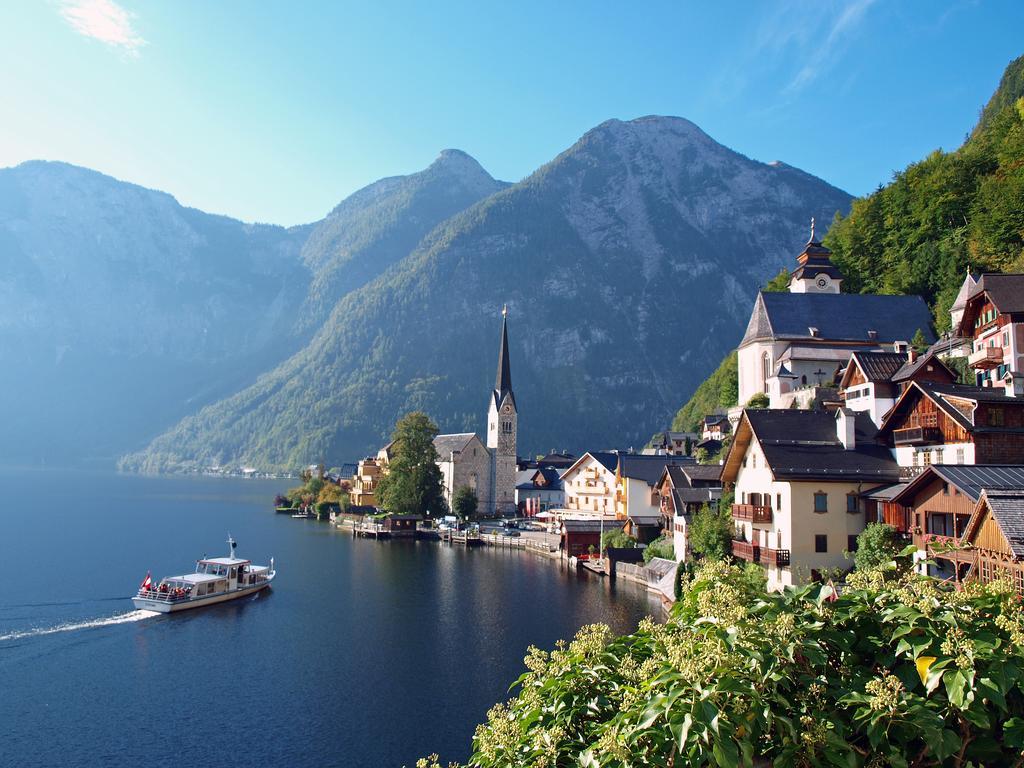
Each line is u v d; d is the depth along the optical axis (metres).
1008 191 112.81
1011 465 43.34
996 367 66.38
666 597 75.56
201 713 46.78
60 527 150.50
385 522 147.75
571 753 14.21
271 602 78.50
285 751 41.47
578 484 139.12
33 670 55.00
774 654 12.31
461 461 180.25
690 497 84.94
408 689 50.84
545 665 17.33
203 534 141.88
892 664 12.78
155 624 68.50
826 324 109.25
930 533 43.03
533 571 99.50
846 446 59.19
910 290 124.94
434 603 77.62
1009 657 11.77
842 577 50.47
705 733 11.43
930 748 11.73
